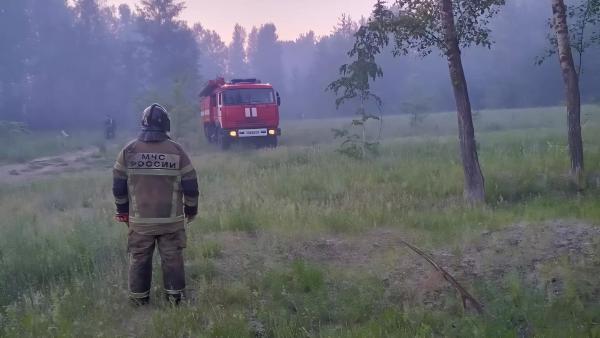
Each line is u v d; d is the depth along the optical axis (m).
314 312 5.18
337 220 8.19
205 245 7.15
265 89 24.73
